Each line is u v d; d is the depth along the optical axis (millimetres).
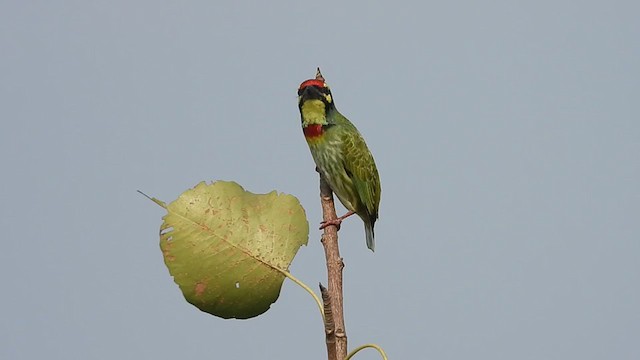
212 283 6332
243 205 6461
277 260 6395
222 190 6441
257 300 6402
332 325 5648
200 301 6363
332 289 6242
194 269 6316
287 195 6527
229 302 6371
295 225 6445
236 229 6395
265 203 6504
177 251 6320
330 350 5699
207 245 6328
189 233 6336
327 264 6395
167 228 6332
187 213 6359
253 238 6406
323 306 5938
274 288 6391
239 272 6340
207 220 6367
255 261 6379
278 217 6469
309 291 6246
